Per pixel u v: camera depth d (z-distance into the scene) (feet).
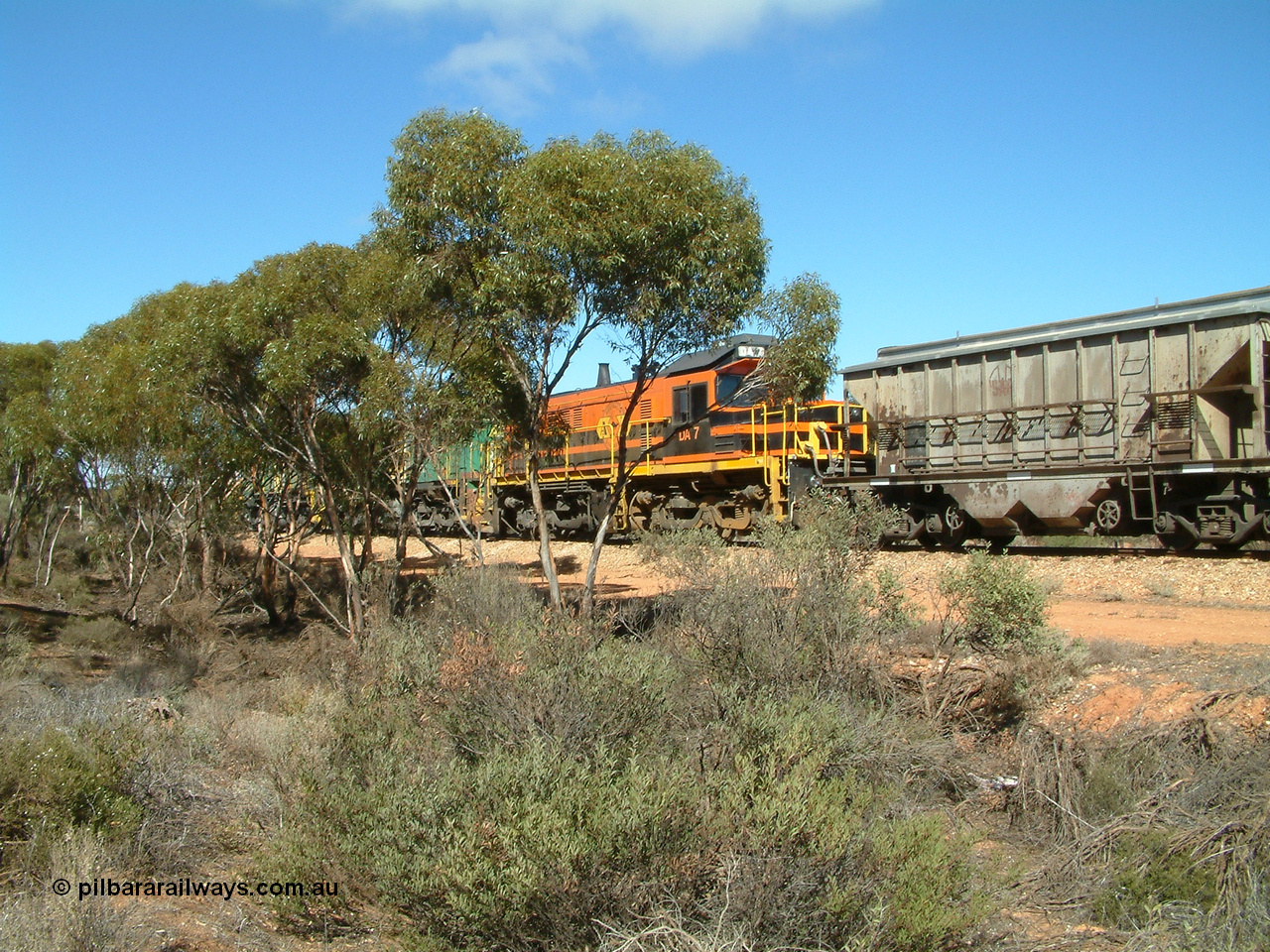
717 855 16.02
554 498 93.66
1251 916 17.79
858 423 72.59
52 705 28.60
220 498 60.64
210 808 22.52
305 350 40.37
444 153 39.42
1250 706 25.62
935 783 25.22
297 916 17.28
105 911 15.30
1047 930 19.06
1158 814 22.22
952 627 31.58
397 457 50.44
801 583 30.32
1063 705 28.73
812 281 40.50
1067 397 55.57
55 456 61.87
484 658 22.47
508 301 38.32
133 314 58.70
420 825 16.34
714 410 44.55
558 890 14.96
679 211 36.37
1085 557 53.88
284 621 59.52
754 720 20.57
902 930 14.92
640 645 29.12
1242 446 49.14
